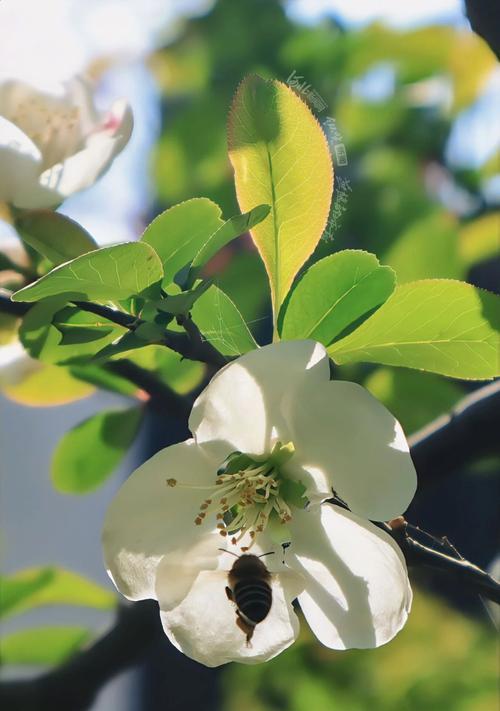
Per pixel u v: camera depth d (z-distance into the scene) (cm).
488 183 57
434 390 44
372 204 53
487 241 51
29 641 45
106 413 41
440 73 60
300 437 32
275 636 32
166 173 59
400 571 32
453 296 32
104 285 31
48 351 34
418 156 58
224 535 32
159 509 32
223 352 32
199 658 32
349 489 31
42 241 33
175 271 32
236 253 49
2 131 34
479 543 60
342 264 32
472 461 39
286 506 32
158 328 32
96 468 41
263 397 31
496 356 33
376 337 33
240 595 32
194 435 32
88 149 35
